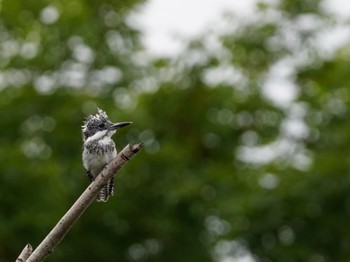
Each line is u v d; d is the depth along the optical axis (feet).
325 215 57.31
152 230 59.21
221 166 62.90
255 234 58.44
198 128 63.72
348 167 57.41
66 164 59.41
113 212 58.29
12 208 56.24
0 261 55.83
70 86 65.16
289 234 58.08
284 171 59.41
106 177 24.99
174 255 59.31
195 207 59.06
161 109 63.05
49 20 66.64
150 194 59.41
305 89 67.26
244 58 69.15
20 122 62.08
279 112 65.31
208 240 60.23
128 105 64.59
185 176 60.39
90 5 67.62
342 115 64.13
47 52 65.92
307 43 68.54
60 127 61.62
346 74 66.33
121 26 67.41
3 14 66.85
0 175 56.75
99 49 66.33
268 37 68.49
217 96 63.93
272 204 58.03
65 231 25.41
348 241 56.70
